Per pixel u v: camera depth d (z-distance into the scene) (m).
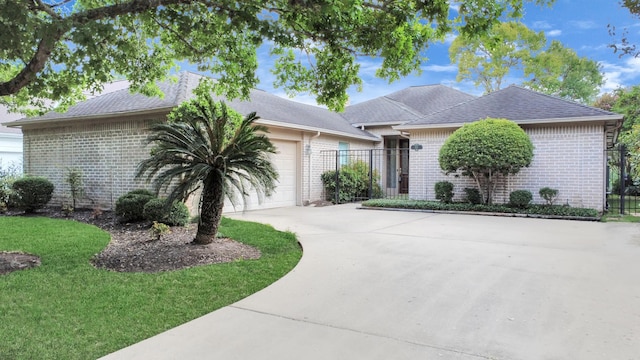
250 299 3.83
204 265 5.08
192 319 3.40
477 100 13.78
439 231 7.82
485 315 3.36
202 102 6.74
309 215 10.63
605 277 4.46
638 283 4.22
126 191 10.16
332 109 6.18
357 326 3.16
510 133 10.42
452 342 2.85
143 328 3.20
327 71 5.86
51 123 11.47
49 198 10.55
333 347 2.79
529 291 3.98
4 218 9.20
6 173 11.56
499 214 10.47
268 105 14.27
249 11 4.32
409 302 3.71
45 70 5.41
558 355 2.64
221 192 5.72
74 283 4.27
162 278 4.48
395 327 3.13
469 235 7.33
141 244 6.14
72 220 8.95
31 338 2.99
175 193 5.45
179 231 7.26
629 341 2.83
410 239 6.92
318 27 4.63
